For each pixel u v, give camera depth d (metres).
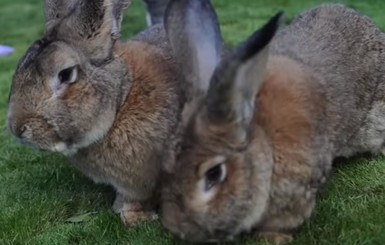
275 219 1.61
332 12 1.81
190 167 1.52
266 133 1.58
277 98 1.60
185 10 1.62
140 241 1.67
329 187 1.74
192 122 1.54
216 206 1.53
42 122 1.66
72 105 1.66
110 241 1.70
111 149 1.71
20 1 4.04
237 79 1.51
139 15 3.18
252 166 1.54
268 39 1.49
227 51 1.67
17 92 1.66
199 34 1.61
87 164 1.73
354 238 1.62
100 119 1.68
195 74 1.58
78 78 1.66
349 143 1.78
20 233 1.75
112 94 1.69
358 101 1.75
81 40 1.68
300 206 1.61
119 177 1.73
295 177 1.59
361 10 2.85
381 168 1.79
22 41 3.27
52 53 1.65
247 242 1.61
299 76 1.65
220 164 1.53
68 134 1.67
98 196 1.83
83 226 1.75
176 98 1.71
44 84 1.65
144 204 1.75
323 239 1.62
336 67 1.72
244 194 1.54
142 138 1.70
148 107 1.70
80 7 1.69
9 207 1.81
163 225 1.64
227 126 1.52
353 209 1.68
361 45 1.77
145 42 1.79
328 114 1.67
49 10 1.76
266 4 3.13
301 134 1.60
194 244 1.62
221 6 3.16
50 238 1.73
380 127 1.80
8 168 1.95
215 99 1.51
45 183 1.88
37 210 1.79
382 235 1.61
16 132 1.66
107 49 1.69
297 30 1.77
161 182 1.58
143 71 1.72
